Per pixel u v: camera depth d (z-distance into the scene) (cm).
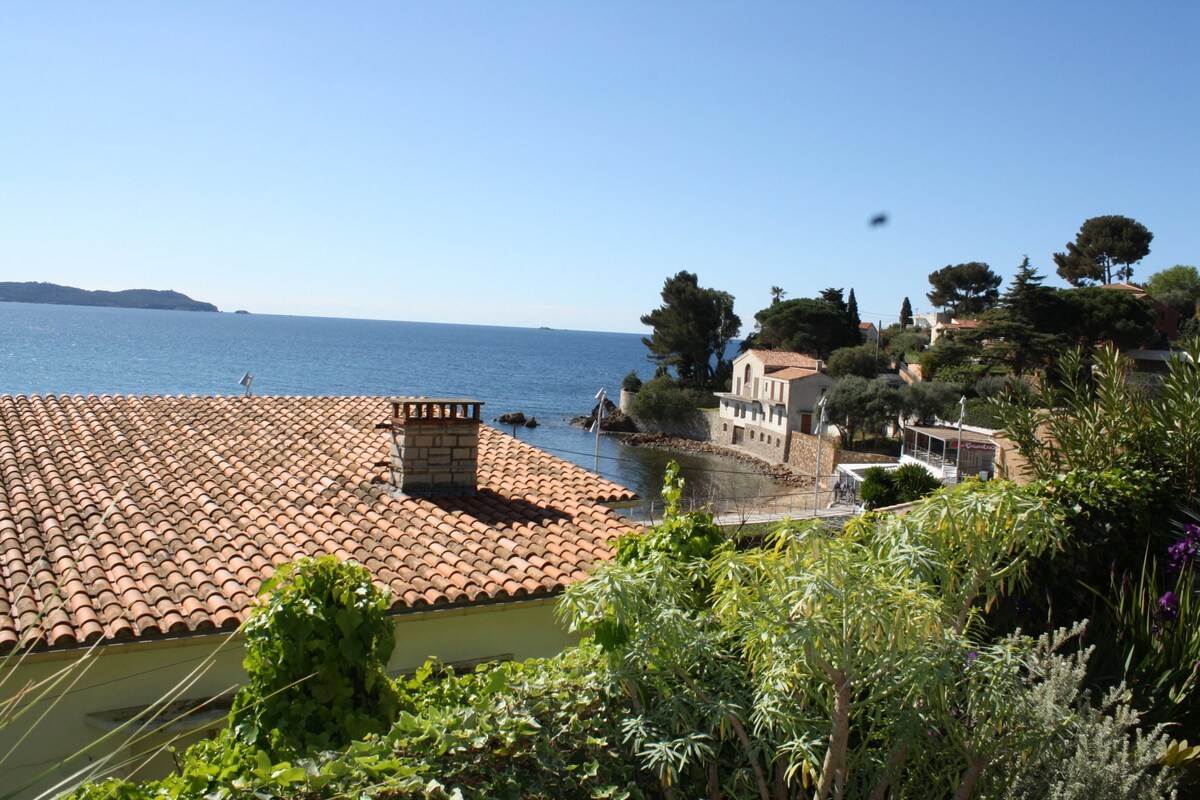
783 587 427
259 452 1409
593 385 14962
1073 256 10419
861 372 7494
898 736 448
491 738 446
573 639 1078
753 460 7131
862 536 544
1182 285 9256
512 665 549
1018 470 938
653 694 478
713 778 479
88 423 1481
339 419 1638
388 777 408
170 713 851
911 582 451
